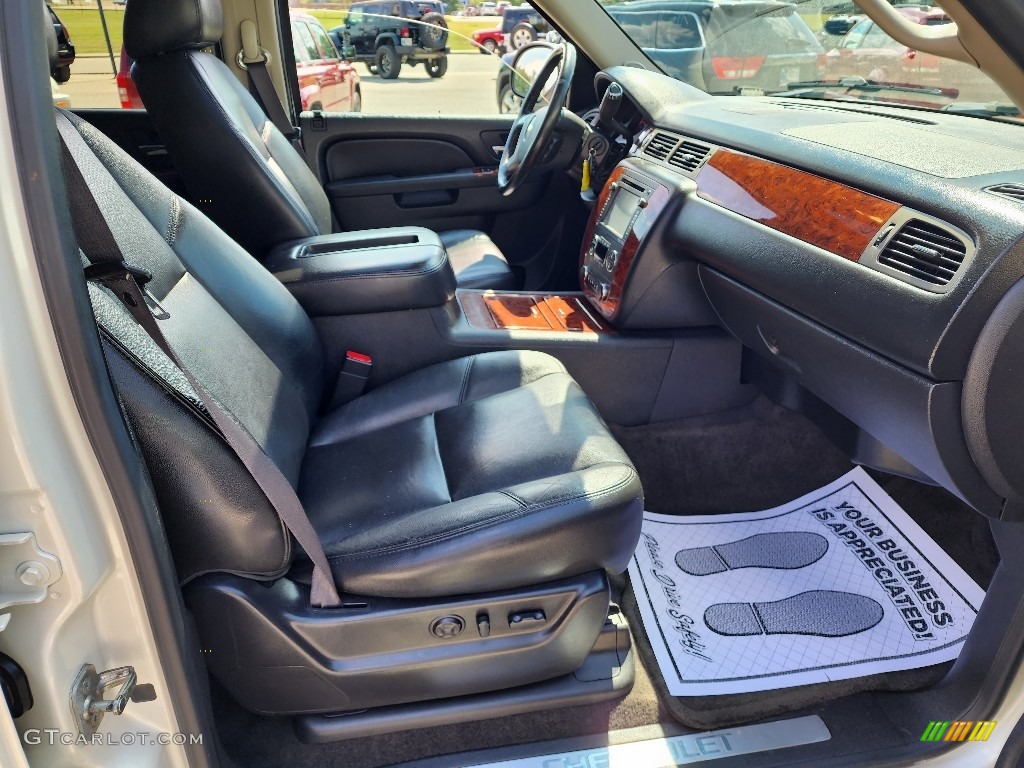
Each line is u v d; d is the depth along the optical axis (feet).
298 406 4.38
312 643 3.46
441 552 3.43
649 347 5.77
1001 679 3.72
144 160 7.32
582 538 3.52
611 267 5.80
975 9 2.99
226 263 4.33
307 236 6.31
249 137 6.07
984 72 3.27
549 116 6.05
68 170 2.36
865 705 4.23
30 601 2.17
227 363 3.67
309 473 4.27
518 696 4.03
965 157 3.84
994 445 3.27
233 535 3.15
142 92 5.78
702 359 5.89
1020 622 3.59
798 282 4.04
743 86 6.84
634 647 4.62
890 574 5.16
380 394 5.12
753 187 4.63
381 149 8.27
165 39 5.53
